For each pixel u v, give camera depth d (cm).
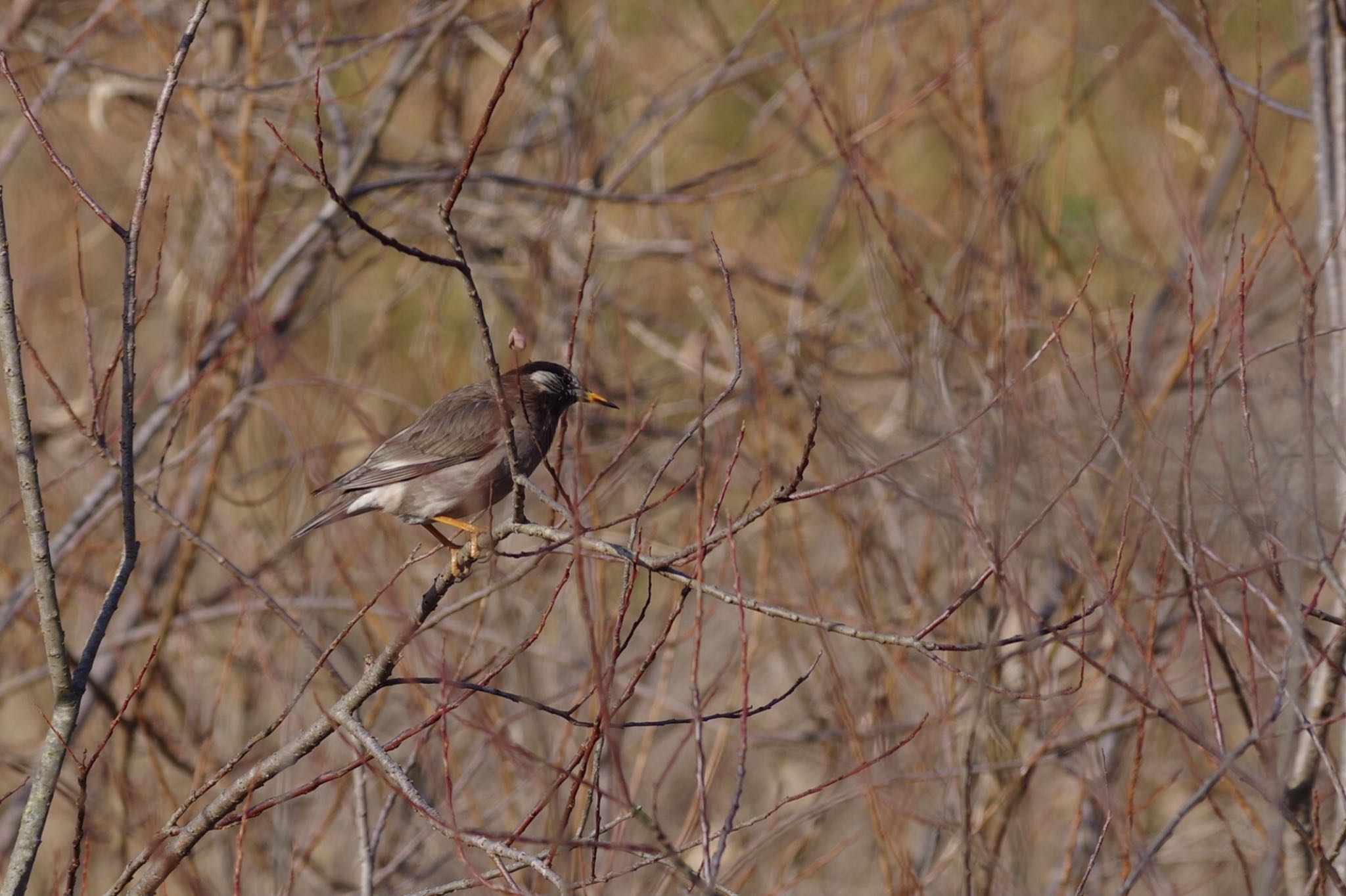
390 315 1817
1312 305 848
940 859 1179
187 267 1523
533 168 1803
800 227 2022
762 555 1202
